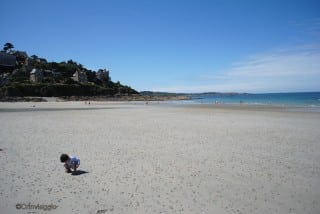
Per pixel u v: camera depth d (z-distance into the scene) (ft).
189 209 23.47
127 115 126.72
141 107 215.51
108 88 563.48
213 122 91.97
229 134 64.85
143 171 34.30
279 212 23.08
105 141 55.36
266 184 29.86
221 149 47.70
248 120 98.27
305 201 25.38
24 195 26.16
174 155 43.09
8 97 376.68
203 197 26.13
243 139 57.88
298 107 183.11
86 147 49.21
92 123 89.97
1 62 494.59
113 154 43.62
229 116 116.98
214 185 29.45
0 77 468.34
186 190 27.91
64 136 61.72
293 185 29.55
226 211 23.16
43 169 35.04
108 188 28.25
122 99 469.16
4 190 27.37
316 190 28.12
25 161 39.06
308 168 36.04
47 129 74.08
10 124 86.43
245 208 23.80
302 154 43.98
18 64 547.90
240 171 34.58
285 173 33.81
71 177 31.78
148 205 24.18
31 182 29.91
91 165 37.04
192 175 32.83
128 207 23.73
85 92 503.61
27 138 58.80
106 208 23.48
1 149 46.85
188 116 118.83
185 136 61.87
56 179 31.01
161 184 29.60
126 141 55.42
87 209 23.24
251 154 43.91
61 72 574.97
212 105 240.73
